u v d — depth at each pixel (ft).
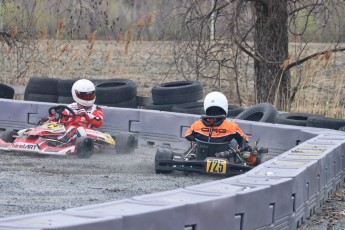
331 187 135.44
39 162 155.84
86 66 335.47
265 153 164.96
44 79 221.46
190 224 81.41
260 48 252.62
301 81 256.11
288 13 255.91
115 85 222.28
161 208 77.82
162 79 326.65
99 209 77.66
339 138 152.97
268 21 249.75
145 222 75.61
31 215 73.51
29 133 163.12
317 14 251.60
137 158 166.40
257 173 108.68
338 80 254.88
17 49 283.59
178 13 249.34
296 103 245.86
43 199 117.29
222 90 276.21
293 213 105.81
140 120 189.88
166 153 144.87
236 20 238.48
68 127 165.27
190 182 137.80
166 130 186.29
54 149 159.63
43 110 197.77
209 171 140.87
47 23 296.71
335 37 259.39
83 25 340.80
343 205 127.65
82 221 69.67
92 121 168.55
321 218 116.98
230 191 91.45
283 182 100.78
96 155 168.76
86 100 168.45
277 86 250.78
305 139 165.58
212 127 146.00
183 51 248.73
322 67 256.73
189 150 150.30
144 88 303.68
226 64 269.64
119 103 213.05
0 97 230.89
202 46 241.76
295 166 115.03
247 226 90.99
